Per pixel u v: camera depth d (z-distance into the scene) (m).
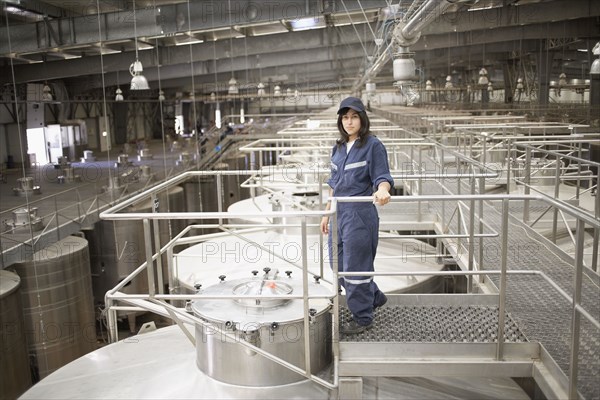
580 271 3.02
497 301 4.36
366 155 3.80
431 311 4.23
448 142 14.30
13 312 7.94
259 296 3.64
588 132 11.42
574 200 8.20
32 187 14.50
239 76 29.55
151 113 36.72
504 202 3.55
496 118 13.87
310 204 7.96
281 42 18.66
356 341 3.74
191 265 7.25
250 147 9.89
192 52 18.95
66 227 10.92
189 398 3.80
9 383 7.77
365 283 3.86
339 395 3.69
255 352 3.78
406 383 4.07
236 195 19.22
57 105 20.38
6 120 14.63
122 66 16.94
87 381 4.17
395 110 22.98
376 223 3.93
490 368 3.62
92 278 12.34
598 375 3.25
